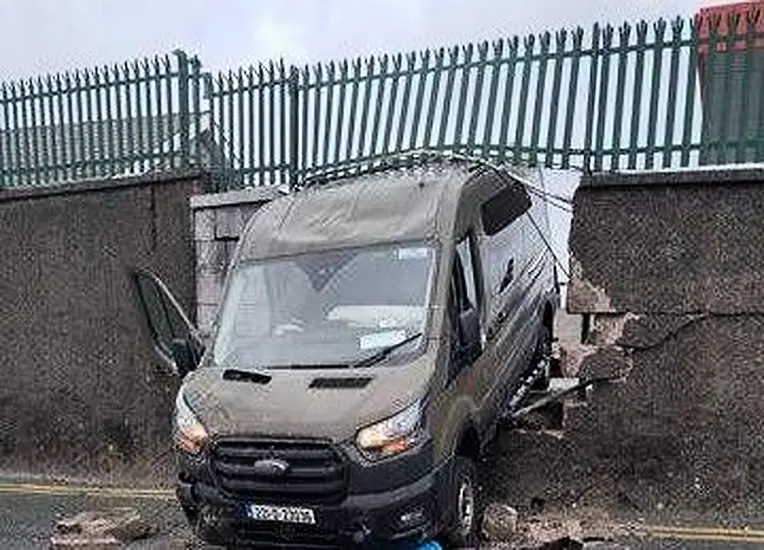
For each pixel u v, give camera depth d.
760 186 8.08
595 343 8.53
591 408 8.48
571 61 8.77
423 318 6.78
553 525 7.89
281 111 10.33
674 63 8.37
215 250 10.41
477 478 7.25
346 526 6.03
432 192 7.50
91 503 9.59
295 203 7.98
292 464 6.10
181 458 6.64
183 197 10.71
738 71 8.19
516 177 8.65
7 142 11.96
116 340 11.01
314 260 7.39
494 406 7.63
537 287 8.96
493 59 9.16
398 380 6.33
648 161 8.42
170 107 10.96
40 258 11.49
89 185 11.20
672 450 8.30
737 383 8.15
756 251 8.09
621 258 8.45
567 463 8.51
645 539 7.50
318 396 6.31
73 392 11.27
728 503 8.13
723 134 8.22
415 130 9.55
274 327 7.19
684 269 8.27
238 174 10.58
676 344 8.30
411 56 9.62
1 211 11.74
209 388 6.78
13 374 11.66
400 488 6.04
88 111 11.44
